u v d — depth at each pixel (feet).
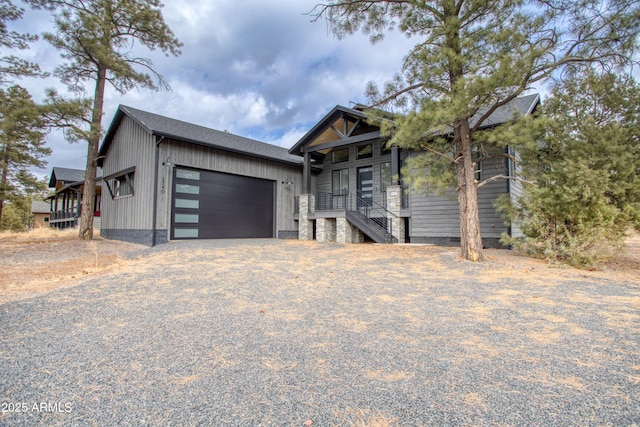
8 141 44.57
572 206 20.61
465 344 8.59
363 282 16.40
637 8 17.29
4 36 35.58
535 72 18.81
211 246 32.17
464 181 24.09
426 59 20.15
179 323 10.28
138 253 27.17
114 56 38.42
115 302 12.60
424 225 37.58
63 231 58.44
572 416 5.48
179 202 37.06
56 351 8.21
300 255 26.53
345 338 9.04
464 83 18.03
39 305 12.09
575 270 19.42
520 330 9.60
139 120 36.73
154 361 7.66
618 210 19.85
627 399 5.98
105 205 49.29
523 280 16.66
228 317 10.89
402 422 5.33
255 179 45.65
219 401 5.99
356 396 6.12
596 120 22.71
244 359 7.74
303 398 6.06
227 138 47.26
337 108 42.06
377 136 38.68
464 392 6.25
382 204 44.34
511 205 25.05
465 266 20.75
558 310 11.53
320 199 52.21
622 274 18.53
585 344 8.54
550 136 22.99
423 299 13.14
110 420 5.44
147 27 41.04
